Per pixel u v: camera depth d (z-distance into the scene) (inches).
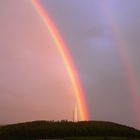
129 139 5625.0
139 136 6072.8
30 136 5949.8
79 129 6087.6
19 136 5949.8
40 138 5861.2
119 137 5816.9
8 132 6097.4
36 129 6117.1
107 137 5669.3
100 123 6540.4
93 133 5974.4
